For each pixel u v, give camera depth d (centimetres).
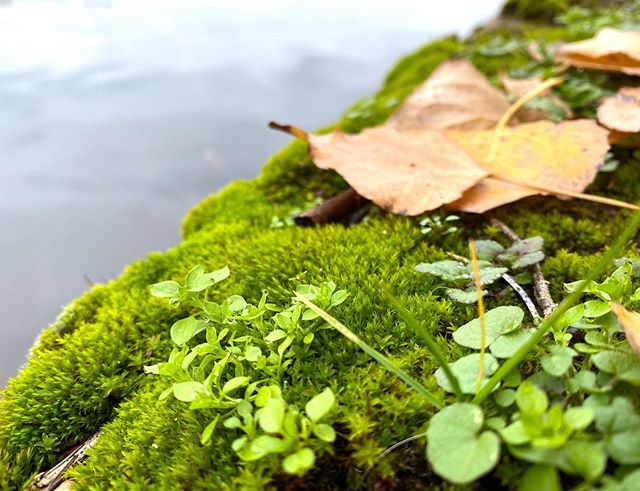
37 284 37
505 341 16
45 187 46
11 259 39
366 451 15
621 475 14
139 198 45
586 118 26
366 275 20
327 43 81
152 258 23
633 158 25
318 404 15
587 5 42
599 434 14
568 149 23
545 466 14
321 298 18
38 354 20
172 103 60
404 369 17
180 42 80
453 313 19
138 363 19
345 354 17
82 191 46
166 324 20
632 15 34
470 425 14
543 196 23
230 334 18
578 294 14
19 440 18
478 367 16
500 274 18
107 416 19
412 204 22
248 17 96
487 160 24
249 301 20
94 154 51
